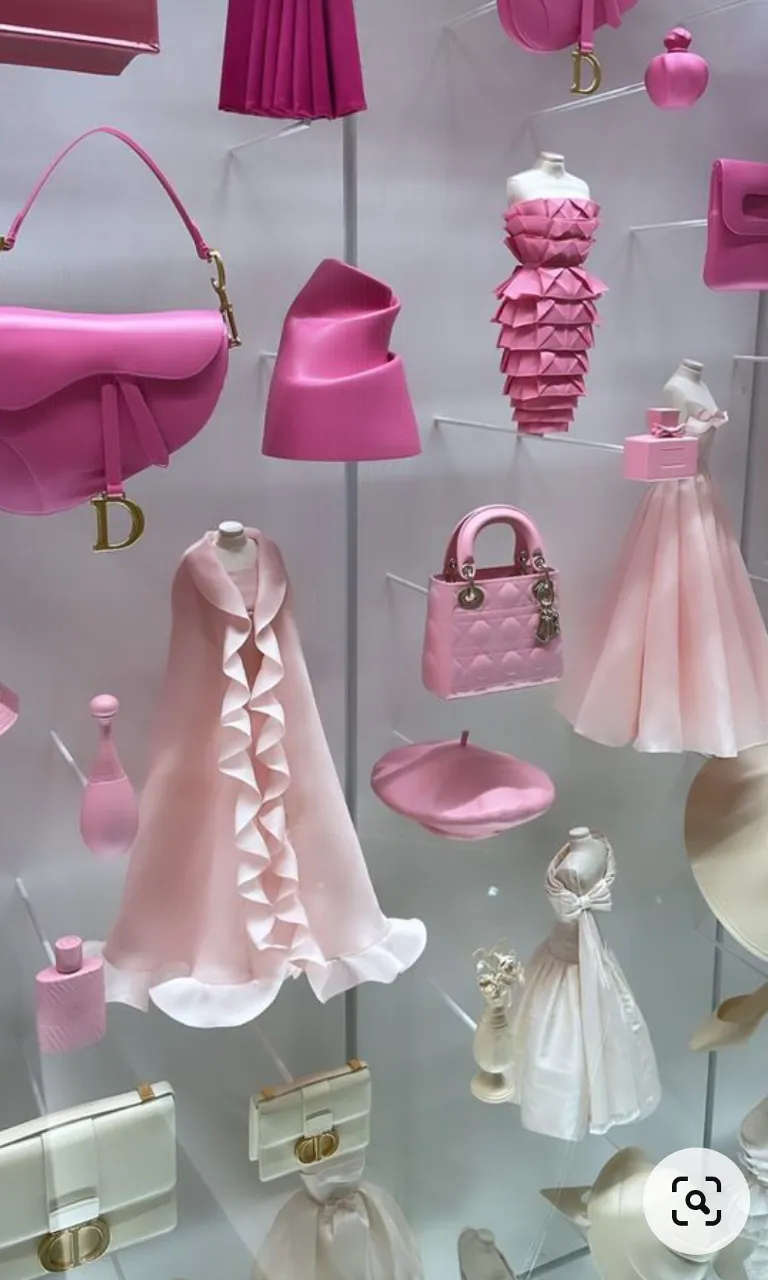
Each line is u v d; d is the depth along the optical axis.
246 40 0.82
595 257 1.15
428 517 1.11
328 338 0.83
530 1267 1.04
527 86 1.07
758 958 1.26
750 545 1.33
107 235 0.91
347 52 0.82
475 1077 1.11
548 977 1.08
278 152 0.96
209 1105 1.07
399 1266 1.00
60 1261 0.89
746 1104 1.19
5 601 0.94
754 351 1.27
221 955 0.89
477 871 1.22
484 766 1.07
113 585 0.97
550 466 1.17
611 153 1.13
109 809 0.87
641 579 1.10
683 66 0.99
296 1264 0.98
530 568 1.01
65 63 0.75
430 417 1.09
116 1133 0.89
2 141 0.86
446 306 1.07
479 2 1.03
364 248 1.02
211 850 0.90
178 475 0.98
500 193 1.08
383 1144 1.09
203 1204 0.99
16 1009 1.01
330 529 1.06
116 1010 1.02
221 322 0.79
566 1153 1.07
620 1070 1.06
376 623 1.10
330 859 0.92
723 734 1.06
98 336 0.74
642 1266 1.03
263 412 1.00
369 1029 1.17
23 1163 0.85
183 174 0.93
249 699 0.87
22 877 0.99
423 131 1.03
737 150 1.21
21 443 0.74
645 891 1.33
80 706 0.98
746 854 1.17
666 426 1.04
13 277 0.88
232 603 0.87
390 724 1.14
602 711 1.11
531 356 0.98
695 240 1.20
